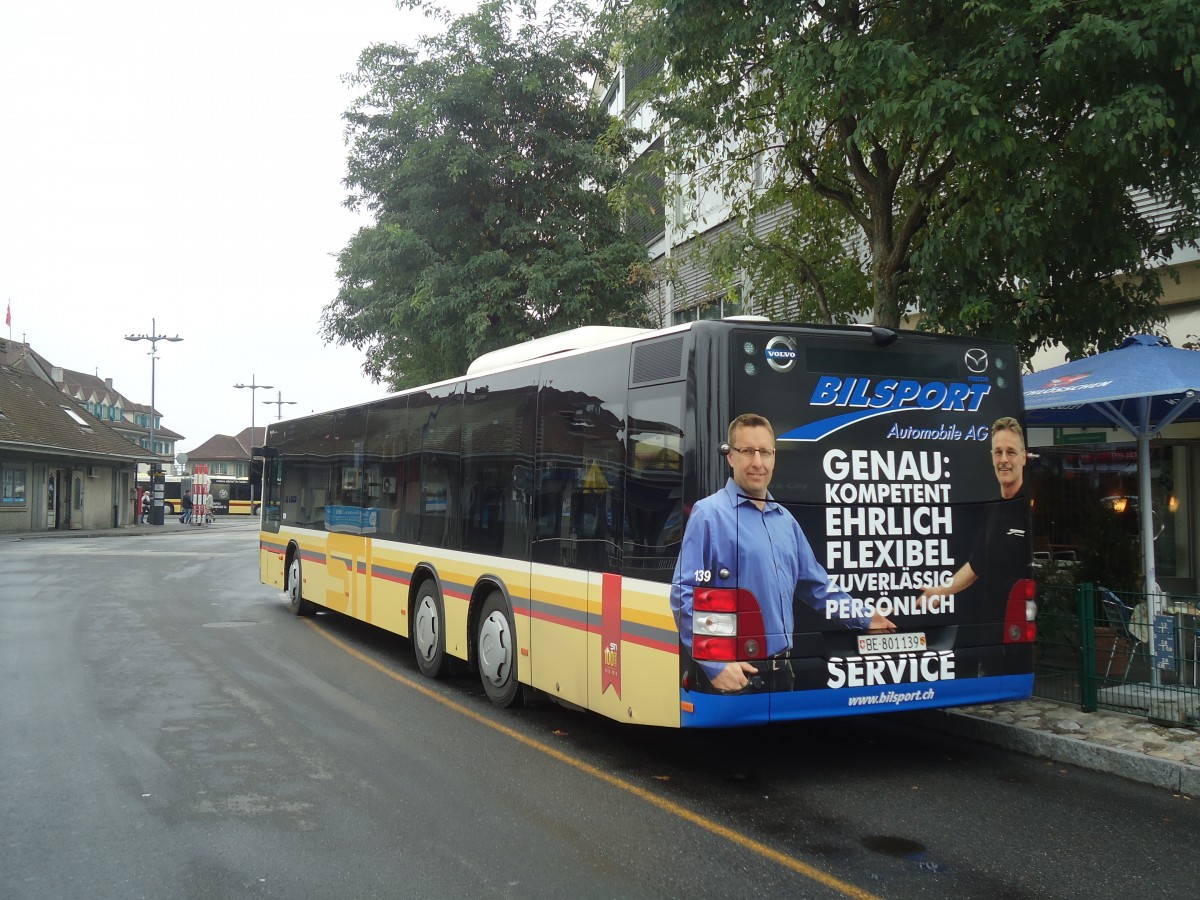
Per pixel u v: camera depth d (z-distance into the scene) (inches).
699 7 378.9
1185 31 274.4
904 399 248.1
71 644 452.4
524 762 261.6
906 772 255.1
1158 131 295.7
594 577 266.1
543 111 749.9
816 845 199.0
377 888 174.1
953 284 352.8
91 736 282.0
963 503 253.0
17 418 1540.4
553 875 180.9
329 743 277.4
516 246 730.2
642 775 250.7
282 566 592.4
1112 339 365.4
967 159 340.2
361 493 463.5
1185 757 245.0
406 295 735.7
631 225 815.1
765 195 485.4
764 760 266.4
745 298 520.1
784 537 231.5
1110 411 322.7
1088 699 293.6
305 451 560.1
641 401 249.6
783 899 170.9
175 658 416.5
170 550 1163.9
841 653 236.1
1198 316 442.0
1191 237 345.4
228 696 339.6
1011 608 257.0
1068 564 381.4
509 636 319.9
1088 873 184.5
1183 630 285.0
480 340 674.8
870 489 241.6
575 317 711.7
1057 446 503.8
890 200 392.5
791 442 234.1
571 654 277.4
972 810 223.0
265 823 208.7
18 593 672.4
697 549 225.5
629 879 179.2
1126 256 336.8
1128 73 295.7
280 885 175.3
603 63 756.6
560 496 288.2
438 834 202.8
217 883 176.1
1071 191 311.3
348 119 770.8
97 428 1876.2
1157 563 481.4
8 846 194.5
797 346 237.5
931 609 247.0
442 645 368.2
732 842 200.4
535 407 305.7
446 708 327.0
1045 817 218.1
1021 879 181.3
